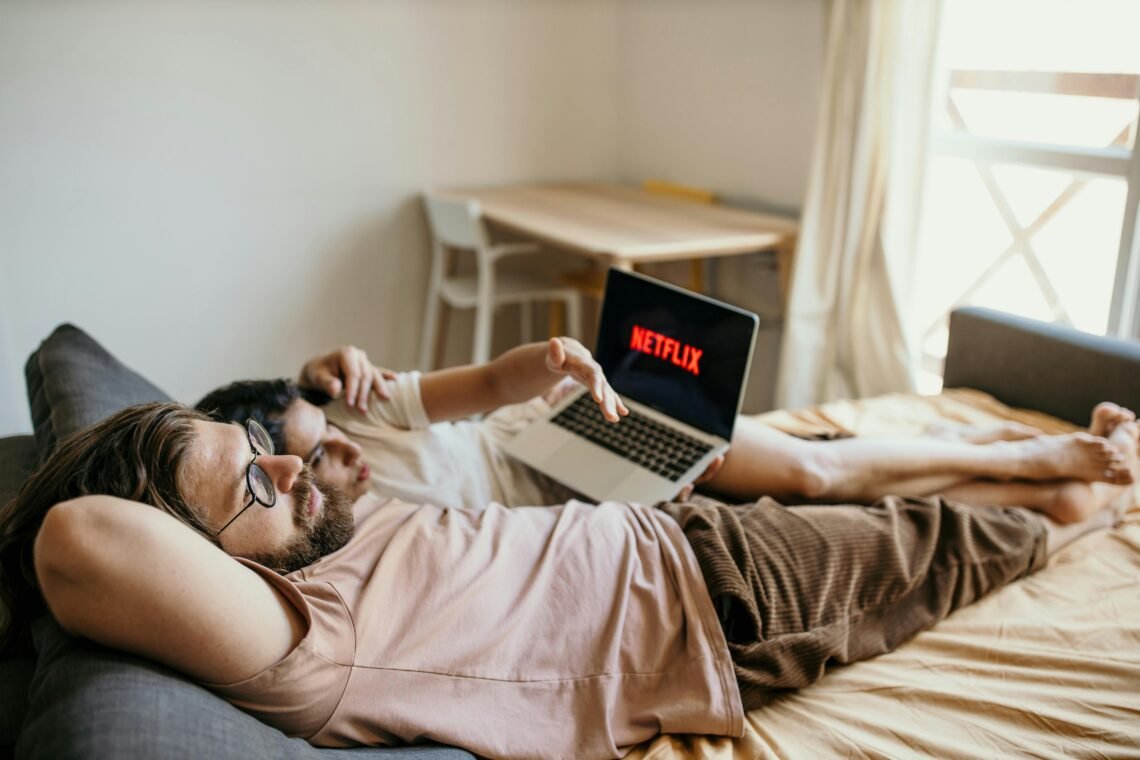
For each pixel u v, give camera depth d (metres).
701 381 1.50
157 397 1.55
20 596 0.96
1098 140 2.13
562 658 1.07
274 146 2.84
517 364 1.42
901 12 2.13
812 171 2.34
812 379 2.45
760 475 1.48
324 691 0.92
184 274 2.83
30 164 2.58
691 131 3.05
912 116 2.22
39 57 2.52
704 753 1.03
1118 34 2.04
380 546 1.13
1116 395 1.74
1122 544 1.46
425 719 0.96
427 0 2.93
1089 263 2.37
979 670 1.16
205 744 0.75
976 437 1.68
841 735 1.06
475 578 1.08
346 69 2.88
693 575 1.16
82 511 0.80
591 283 2.86
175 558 0.82
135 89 2.64
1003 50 2.32
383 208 3.05
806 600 1.20
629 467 1.48
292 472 1.02
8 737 0.93
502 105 3.15
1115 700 1.08
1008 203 2.54
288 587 0.94
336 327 3.09
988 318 1.97
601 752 1.02
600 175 3.42
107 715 0.73
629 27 3.23
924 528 1.31
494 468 1.57
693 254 2.32
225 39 2.70
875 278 2.34
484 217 2.77
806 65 2.57
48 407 1.37
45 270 2.67
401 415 1.48
